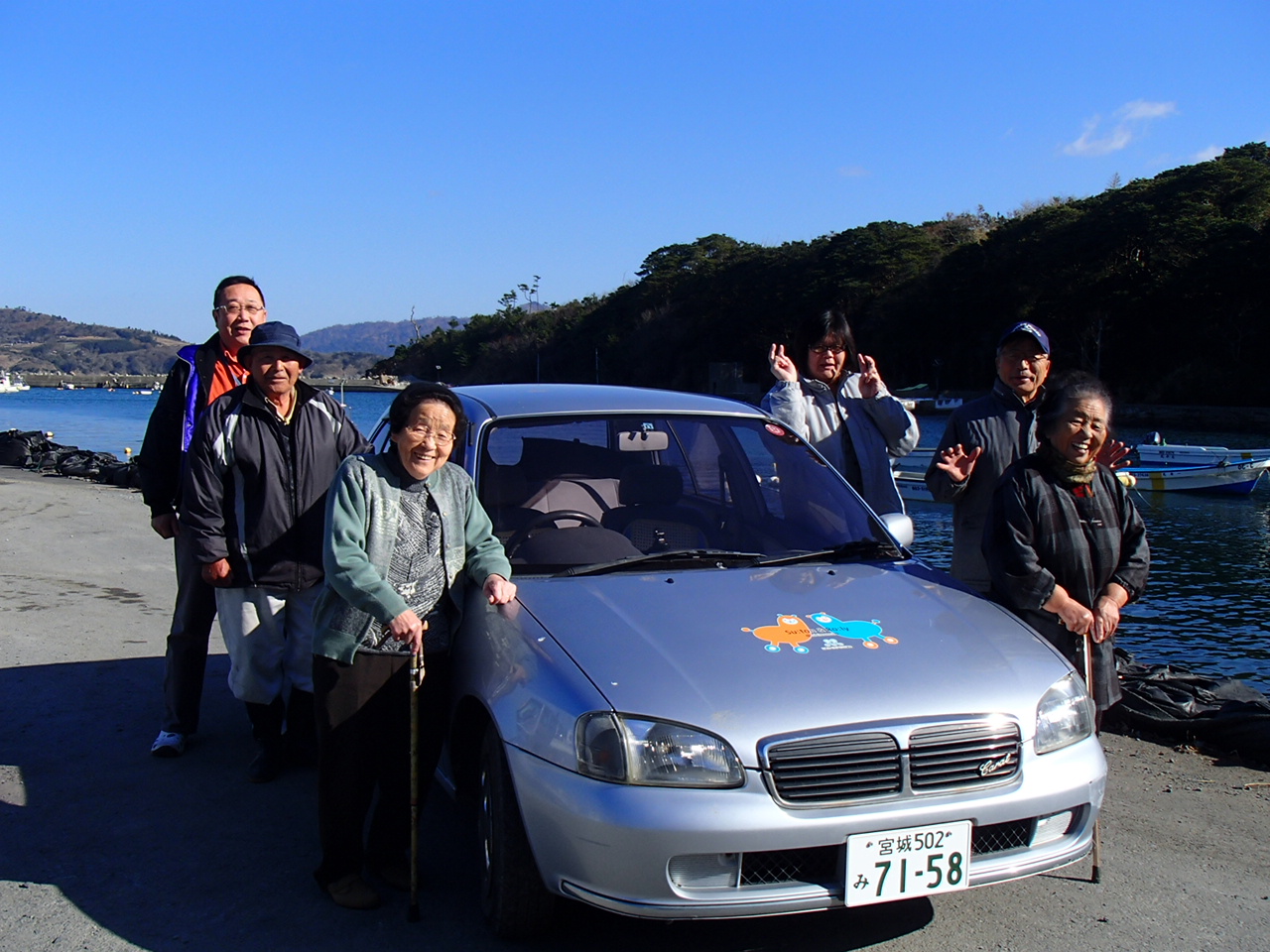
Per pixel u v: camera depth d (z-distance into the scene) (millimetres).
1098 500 3498
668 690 2656
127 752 4414
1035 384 4145
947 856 2619
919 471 26922
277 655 4059
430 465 3148
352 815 3129
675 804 2496
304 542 3943
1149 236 70938
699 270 116188
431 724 3240
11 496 13266
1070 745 2848
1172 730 4785
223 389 4336
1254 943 2938
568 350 126750
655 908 2498
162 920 3043
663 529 3879
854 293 92000
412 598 3146
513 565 3473
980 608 3318
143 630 6492
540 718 2713
